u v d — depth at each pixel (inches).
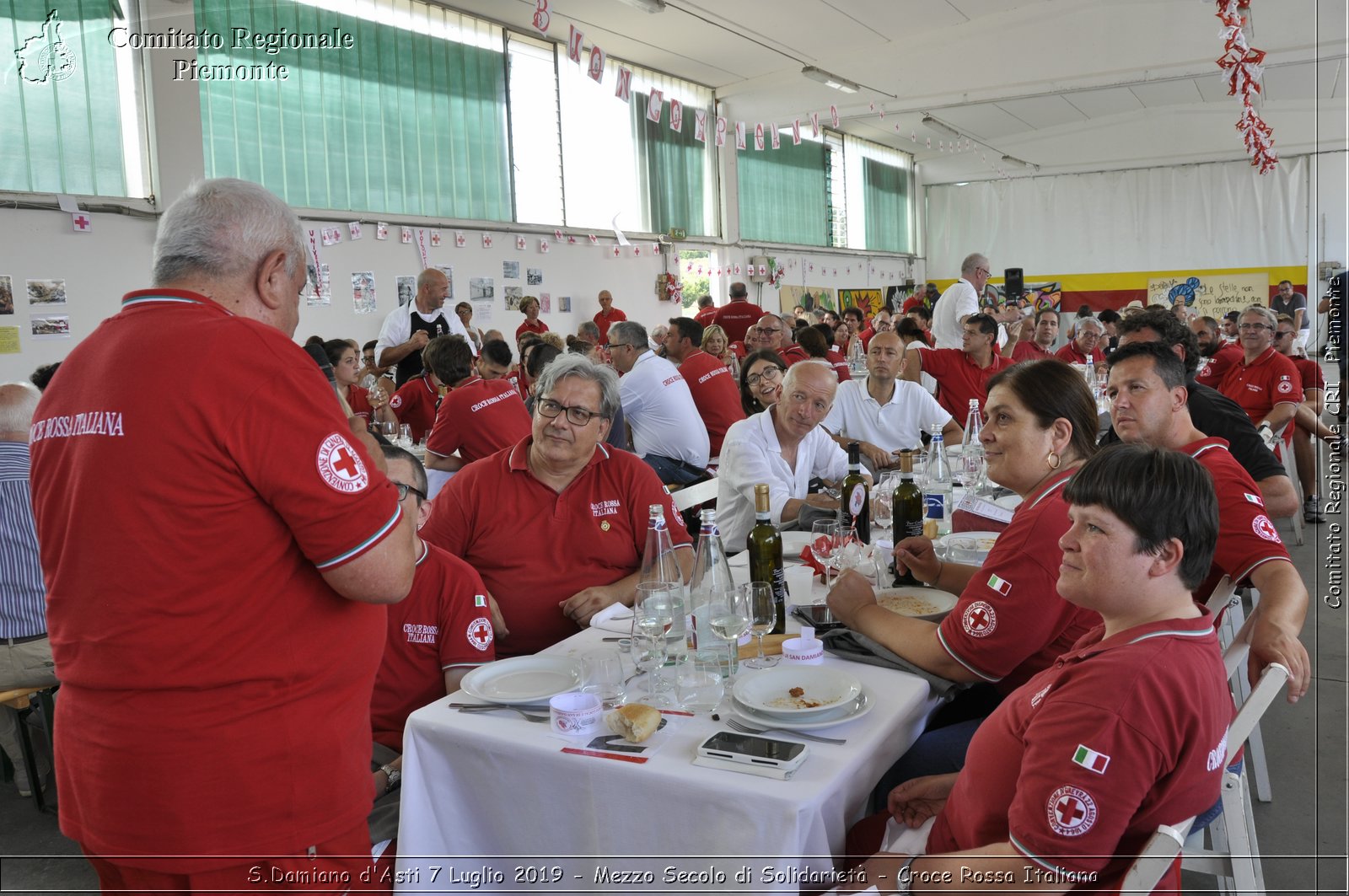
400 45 298.5
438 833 59.5
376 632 54.7
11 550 102.4
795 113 448.5
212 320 47.6
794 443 121.4
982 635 61.6
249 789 48.2
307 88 270.8
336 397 51.5
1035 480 72.2
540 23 208.8
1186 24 370.0
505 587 88.4
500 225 336.8
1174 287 637.3
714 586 71.9
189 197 50.4
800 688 60.9
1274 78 498.6
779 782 49.5
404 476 74.8
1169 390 86.0
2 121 206.8
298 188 269.3
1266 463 111.3
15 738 107.3
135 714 46.8
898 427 172.6
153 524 45.7
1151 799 42.9
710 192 464.1
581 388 85.0
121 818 47.7
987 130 609.6
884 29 390.9
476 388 167.8
